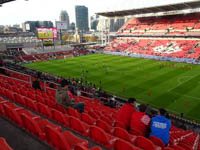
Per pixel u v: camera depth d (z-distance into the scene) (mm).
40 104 8102
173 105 26984
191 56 60625
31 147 4930
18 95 9656
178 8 71750
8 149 3383
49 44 85000
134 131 6402
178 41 73000
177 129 16406
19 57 69438
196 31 70500
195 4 63750
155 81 38250
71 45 100250
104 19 100125
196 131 20125
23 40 96625
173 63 57562
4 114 7000
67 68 53031
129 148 4477
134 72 46250
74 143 4707
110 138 5805
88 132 6168
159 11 79125
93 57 72875
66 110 8445
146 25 88812
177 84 35938
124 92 32625
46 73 45375
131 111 6867
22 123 5930
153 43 77812
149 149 5090
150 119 6422
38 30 74312
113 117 10500
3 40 93250
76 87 27906
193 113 24516
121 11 79688
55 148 4750
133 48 78875
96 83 38000
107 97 27094
